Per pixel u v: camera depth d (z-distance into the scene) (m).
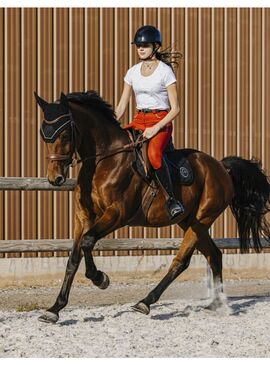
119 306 11.36
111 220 9.77
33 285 14.11
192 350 8.98
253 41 15.49
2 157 13.99
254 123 15.52
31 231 14.14
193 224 10.73
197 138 15.12
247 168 11.34
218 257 11.04
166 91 10.09
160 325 10.09
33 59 14.19
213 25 15.21
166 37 14.91
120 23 14.67
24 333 9.50
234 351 8.98
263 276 15.37
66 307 11.48
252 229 11.42
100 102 10.04
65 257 14.33
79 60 14.45
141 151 10.06
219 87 15.27
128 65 14.73
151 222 10.29
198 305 11.48
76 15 14.42
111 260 14.56
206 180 10.78
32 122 14.16
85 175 9.94
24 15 14.14
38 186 11.58
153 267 14.79
